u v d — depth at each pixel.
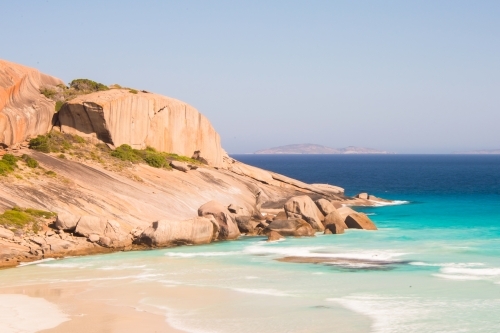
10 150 64.56
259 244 58.56
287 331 31.48
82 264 48.25
